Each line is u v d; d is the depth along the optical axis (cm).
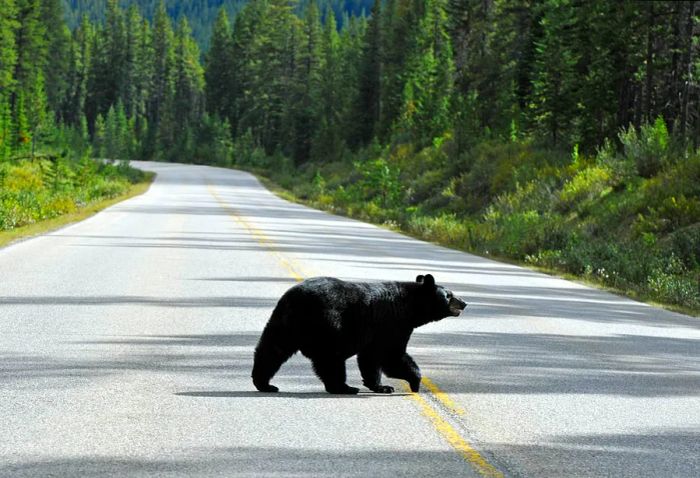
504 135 9306
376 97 18138
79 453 952
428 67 14938
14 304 2086
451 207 7606
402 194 8700
